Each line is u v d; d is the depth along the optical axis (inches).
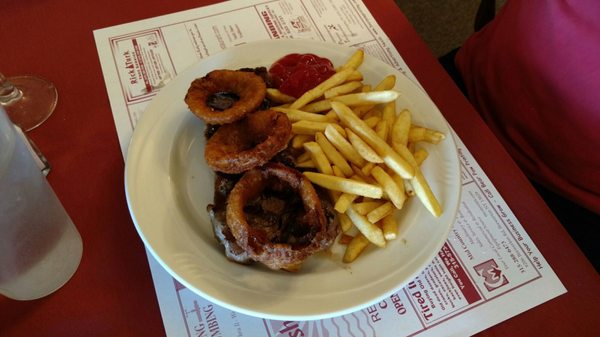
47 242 11.9
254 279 12.9
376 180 14.5
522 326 13.1
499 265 14.2
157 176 14.7
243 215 12.8
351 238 14.4
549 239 14.7
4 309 12.6
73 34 19.0
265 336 12.7
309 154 15.3
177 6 20.2
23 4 19.7
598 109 16.8
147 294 13.1
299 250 12.3
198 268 12.8
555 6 17.3
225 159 13.5
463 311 13.3
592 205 18.3
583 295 13.6
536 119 18.9
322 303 12.3
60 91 17.2
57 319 12.6
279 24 20.1
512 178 16.0
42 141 15.9
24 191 10.6
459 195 14.5
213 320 12.8
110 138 16.2
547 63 18.0
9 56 18.1
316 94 16.2
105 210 14.6
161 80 17.9
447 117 17.5
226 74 15.8
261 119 14.5
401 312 13.2
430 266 14.1
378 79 17.5
